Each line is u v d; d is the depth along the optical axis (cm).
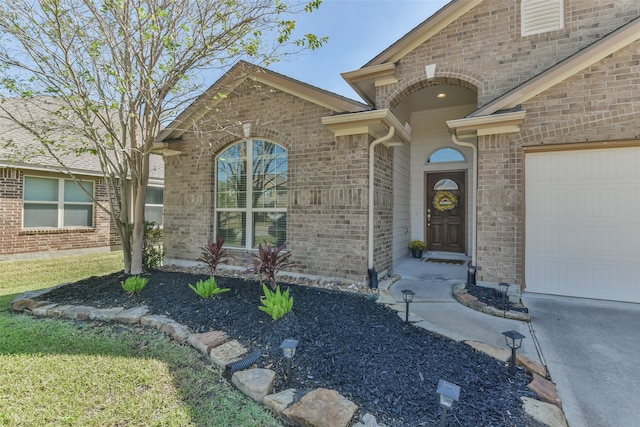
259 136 693
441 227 914
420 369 268
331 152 607
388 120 554
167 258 798
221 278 603
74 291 513
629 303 474
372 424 201
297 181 640
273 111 670
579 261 503
